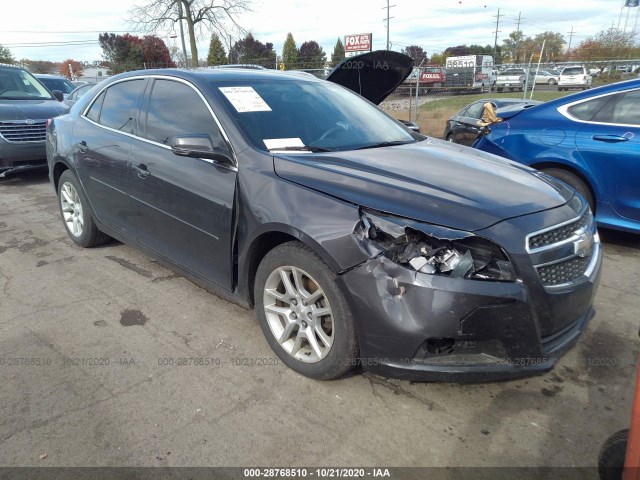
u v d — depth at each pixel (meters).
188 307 3.61
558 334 2.46
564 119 4.92
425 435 2.37
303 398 2.63
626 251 4.81
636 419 1.66
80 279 4.11
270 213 2.67
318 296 2.59
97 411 2.53
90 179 4.25
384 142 3.51
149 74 3.87
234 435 2.38
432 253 2.24
